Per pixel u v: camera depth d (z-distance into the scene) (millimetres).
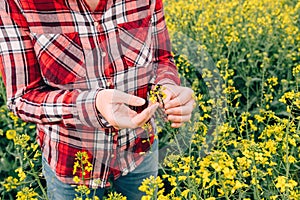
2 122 4000
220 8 5102
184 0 5746
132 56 1687
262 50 4688
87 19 1609
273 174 2570
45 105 1503
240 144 2539
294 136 2365
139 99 1460
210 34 4988
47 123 1539
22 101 1563
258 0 5434
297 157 3027
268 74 4484
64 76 1632
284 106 3906
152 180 1866
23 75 1576
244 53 4473
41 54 1586
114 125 1460
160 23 1822
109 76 1676
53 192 1987
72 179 1865
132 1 1663
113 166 1873
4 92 4055
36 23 1552
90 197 2006
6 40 1542
